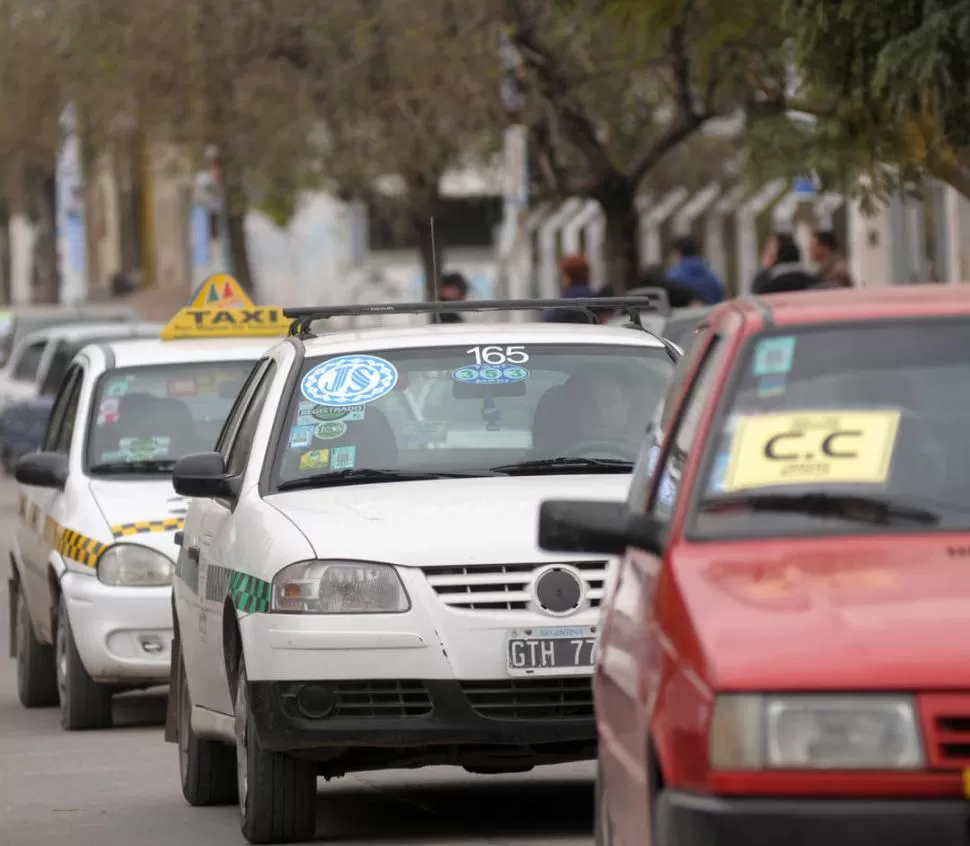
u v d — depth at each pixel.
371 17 91.50
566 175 84.06
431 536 27.86
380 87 93.88
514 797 32.38
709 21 54.72
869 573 17.52
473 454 30.56
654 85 84.69
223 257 126.62
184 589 33.03
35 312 125.75
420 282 154.88
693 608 17.34
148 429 43.28
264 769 28.14
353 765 28.31
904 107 42.94
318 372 31.36
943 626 16.56
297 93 95.12
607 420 31.09
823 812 16.17
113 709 45.03
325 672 27.41
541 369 31.58
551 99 79.88
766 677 16.42
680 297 70.38
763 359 19.36
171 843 29.69
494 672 27.41
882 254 82.44
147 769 36.78
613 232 80.75
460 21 84.31
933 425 18.86
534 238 135.38
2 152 126.44
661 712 17.36
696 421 19.55
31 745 39.94
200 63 96.00
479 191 175.50
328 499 29.33
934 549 17.91
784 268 69.25
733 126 109.25
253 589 28.19
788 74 61.22
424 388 31.23
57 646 42.72
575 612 27.59
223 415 43.59
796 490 18.61
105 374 44.34
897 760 16.22
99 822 31.62
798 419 18.98
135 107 99.81
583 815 30.53
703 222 119.81
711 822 16.36
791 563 17.89
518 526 27.97
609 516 19.34
